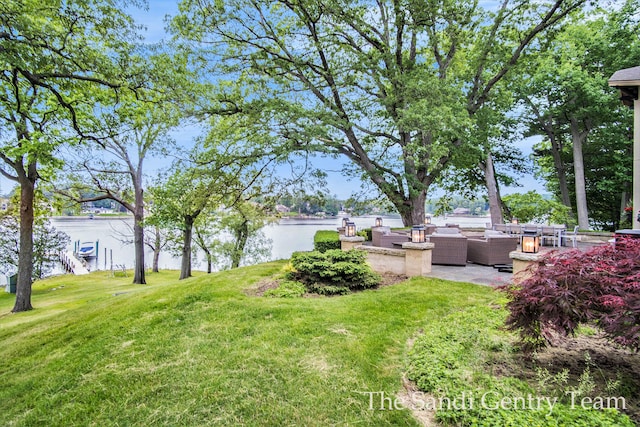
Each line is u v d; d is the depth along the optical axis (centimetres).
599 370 296
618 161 1697
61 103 735
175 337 429
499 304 487
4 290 1945
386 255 756
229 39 1223
